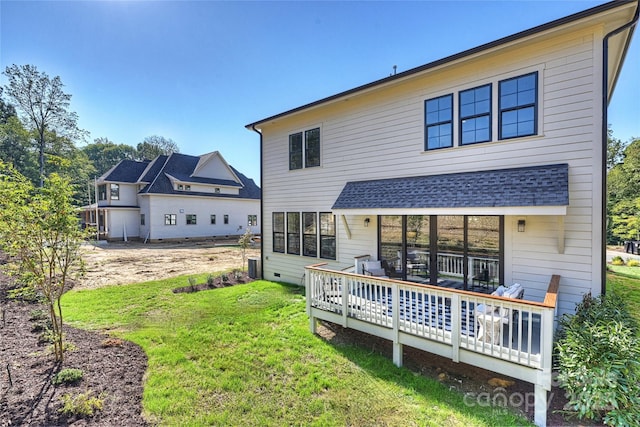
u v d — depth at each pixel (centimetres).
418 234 720
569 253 536
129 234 2675
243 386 407
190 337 571
